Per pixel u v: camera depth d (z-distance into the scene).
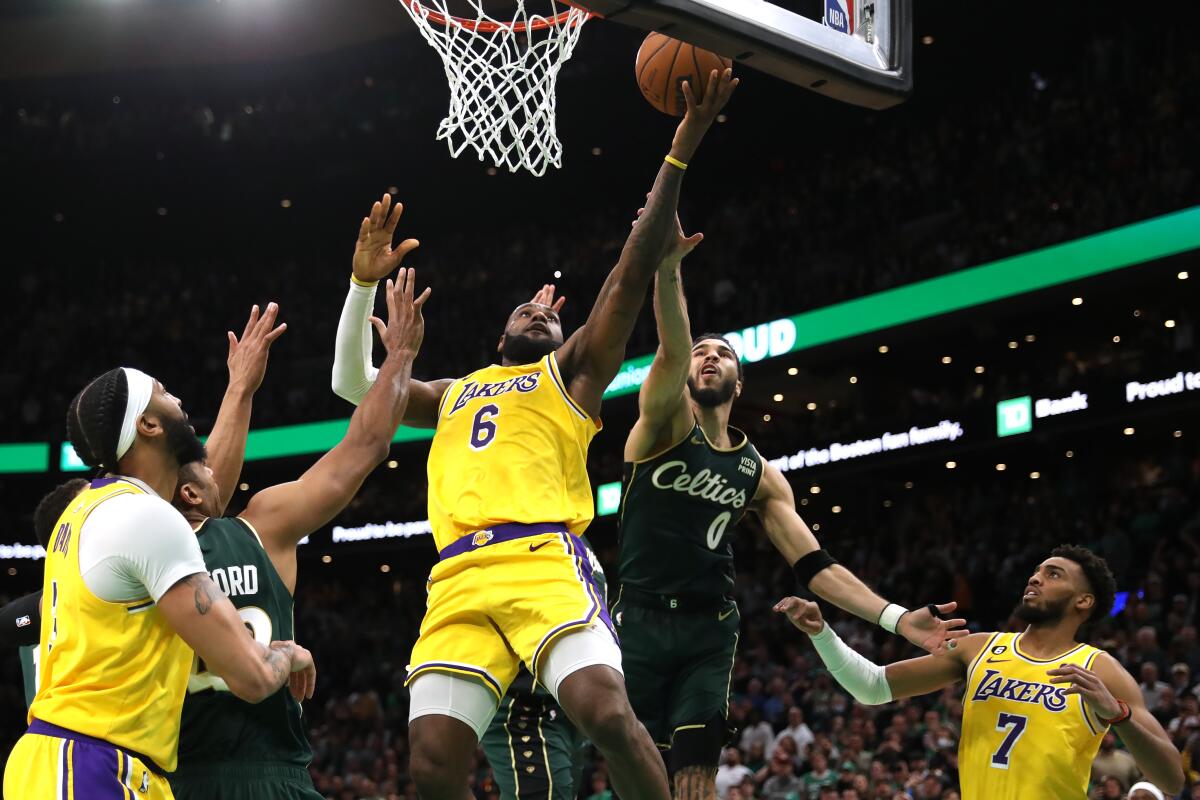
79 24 24.67
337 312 24.95
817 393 20.39
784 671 14.75
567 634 3.58
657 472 4.98
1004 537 16.34
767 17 4.14
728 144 23.30
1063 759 4.52
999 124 19.97
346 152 24.47
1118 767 8.59
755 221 22.16
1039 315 17.12
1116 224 14.84
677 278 4.39
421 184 24.94
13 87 25.50
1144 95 17.66
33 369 24.66
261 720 3.30
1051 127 18.42
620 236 24.14
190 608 2.86
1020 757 4.59
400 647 20.84
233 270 27.45
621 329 3.87
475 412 3.96
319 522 3.63
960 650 4.97
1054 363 18.53
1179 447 17.55
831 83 4.34
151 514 2.90
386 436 3.79
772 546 18.70
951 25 20.31
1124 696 4.55
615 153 23.45
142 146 24.86
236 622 2.92
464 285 24.45
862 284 17.33
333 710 18.42
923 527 18.16
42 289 27.34
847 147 23.00
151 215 26.31
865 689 4.95
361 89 24.59
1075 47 20.69
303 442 21.59
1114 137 17.52
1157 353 15.44
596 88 22.27
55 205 25.98
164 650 2.96
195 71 25.30
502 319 23.28
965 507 17.86
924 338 17.97
